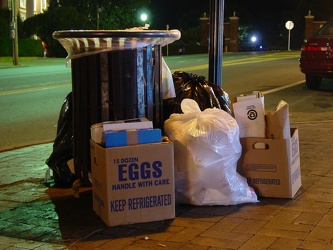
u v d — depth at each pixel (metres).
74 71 4.97
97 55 4.79
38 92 14.33
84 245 4.05
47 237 4.24
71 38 4.74
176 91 5.48
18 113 11.21
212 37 6.20
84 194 5.36
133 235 4.18
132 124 4.45
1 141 8.57
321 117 9.99
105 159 4.26
